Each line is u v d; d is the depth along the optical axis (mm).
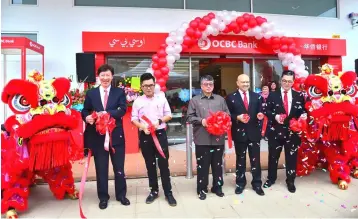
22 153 2945
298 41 7066
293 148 3646
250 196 3504
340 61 7520
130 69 6891
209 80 3367
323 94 3646
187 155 4305
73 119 3088
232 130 3619
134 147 6055
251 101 3555
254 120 3559
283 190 3699
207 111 3361
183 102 7285
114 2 6879
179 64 7230
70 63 6609
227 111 3469
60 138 2967
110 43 6293
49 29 6535
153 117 3229
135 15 6859
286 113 3625
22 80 2871
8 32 6410
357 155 3967
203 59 7371
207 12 7227
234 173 4508
